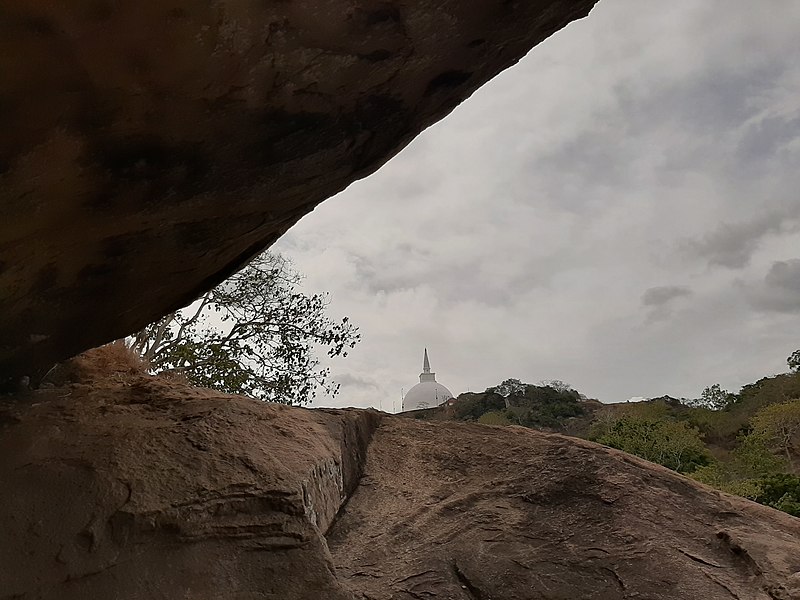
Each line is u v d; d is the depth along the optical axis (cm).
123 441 287
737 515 337
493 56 268
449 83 271
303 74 219
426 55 243
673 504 341
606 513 329
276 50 202
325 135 257
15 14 149
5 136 180
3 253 228
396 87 253
